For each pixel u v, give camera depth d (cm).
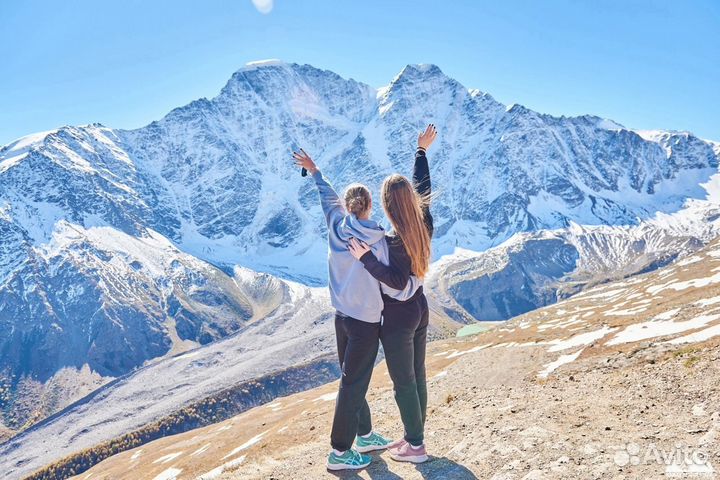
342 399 277
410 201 253
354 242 249
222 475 359
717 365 358
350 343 269
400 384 277
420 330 284
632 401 334
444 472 265
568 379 502
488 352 1257
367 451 320
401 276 251
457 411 410
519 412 344
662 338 916
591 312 2703
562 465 243
